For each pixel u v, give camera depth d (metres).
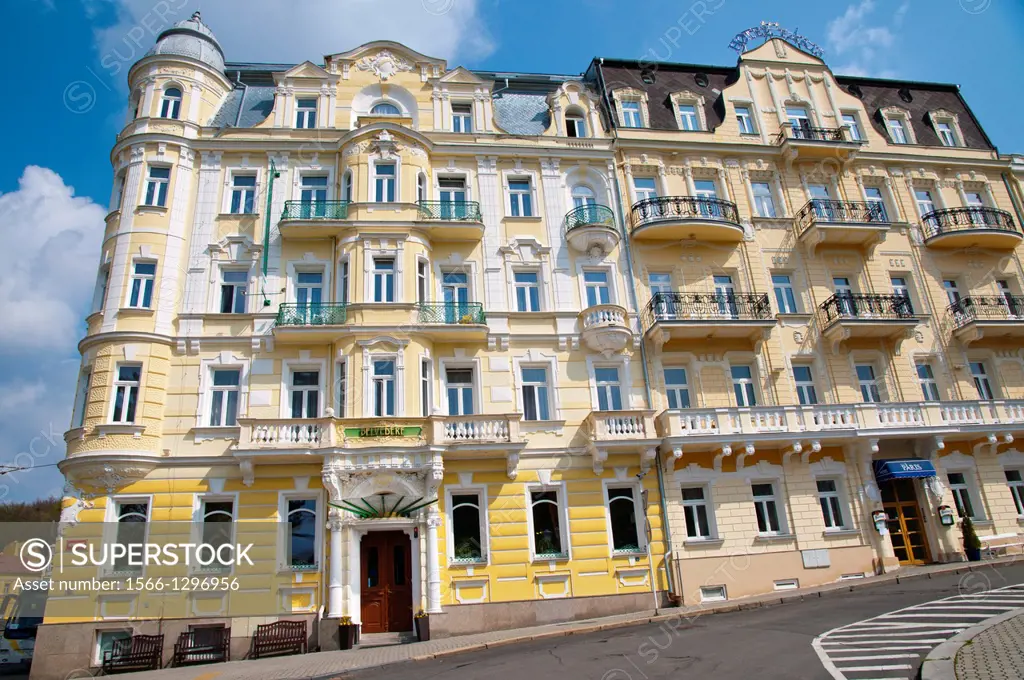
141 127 23.36
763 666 10.36
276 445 19.48
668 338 23.09
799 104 28.73
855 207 26.47
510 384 22.19
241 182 23.95
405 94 25.81
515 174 25.31
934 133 29.91
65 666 17.64
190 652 17.61
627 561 20.66
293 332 20.98
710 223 24.36
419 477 19.89
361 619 19.41
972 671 8.66
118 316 21.00
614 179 25.75
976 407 23.62
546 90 28.92
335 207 23.23
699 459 22.06
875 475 22.88
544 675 11.40
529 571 20.09
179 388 20.78
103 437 19.52
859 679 9.13
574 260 24.30
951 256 27.34
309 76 25.38
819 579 21.31
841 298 24.39
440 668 13.39
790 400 23.52
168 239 22.20
